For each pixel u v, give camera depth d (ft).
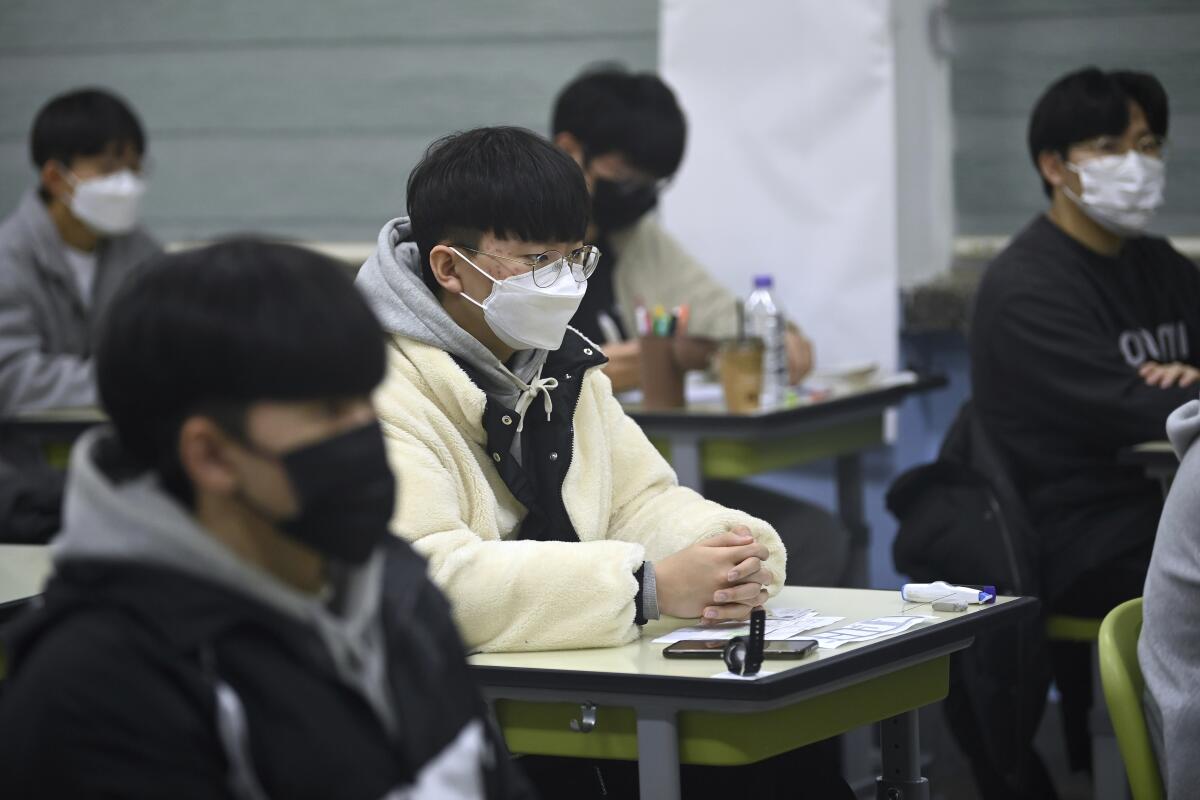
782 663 11.24
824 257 27.22
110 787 6.77
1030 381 20.95
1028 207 27.91
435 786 7.51
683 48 27.84
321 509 7.16
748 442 21.43
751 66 27.43
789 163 27.32
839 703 11.78
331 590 7.83
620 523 14.33
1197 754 12.02
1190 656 12.27
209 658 7.08
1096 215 21.13
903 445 28.30
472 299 13.24
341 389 7.12
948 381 26.55
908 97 27.45
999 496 19.95
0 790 6.81
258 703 7.20
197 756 6.96
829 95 26.86
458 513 12.78
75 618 7.09
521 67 31.07
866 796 22.21
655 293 25.72
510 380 13.42
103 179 26.50
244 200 33.27
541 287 13.02
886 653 11.57
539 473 13.60
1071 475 20.76
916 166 27.73
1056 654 21.25
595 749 11.74
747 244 27.78
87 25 33.86
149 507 7.09
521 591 12.03
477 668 11.62
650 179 23.62
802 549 21.93
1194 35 26.94
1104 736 18.71
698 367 22.18
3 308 25.63
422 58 31.73
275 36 32.63
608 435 14.55
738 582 12.73
